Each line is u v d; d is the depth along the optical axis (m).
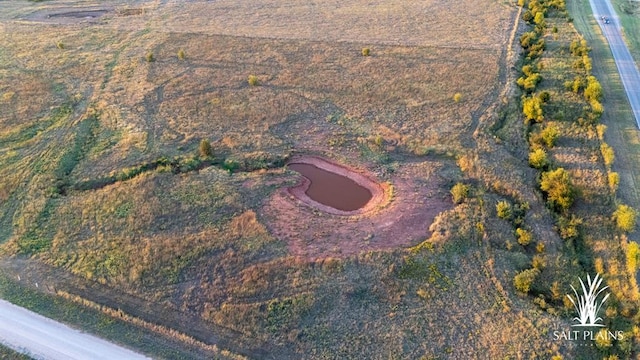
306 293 30.52
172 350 27.72
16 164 41.84
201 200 37.38
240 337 28.55
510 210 35.97
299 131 46.16
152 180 39.31
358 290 30.81
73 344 27.91
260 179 39.97
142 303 30.33
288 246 33.56
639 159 41.88
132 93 52.38
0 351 27.50
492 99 50.53
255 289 30.77
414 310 29.81
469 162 41.47
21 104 50.69
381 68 56.97
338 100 50.94
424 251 33.12
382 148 43.62
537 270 31.91
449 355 27.50
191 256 32.78
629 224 34.19
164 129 46.12
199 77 55.50
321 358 27.47
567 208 36.94
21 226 35.84
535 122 47.25
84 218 36.19
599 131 44.66
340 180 40.38
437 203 37.53
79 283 31.59
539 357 27.28
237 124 47.00
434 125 46.59
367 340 28.27
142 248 33.47
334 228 35.16
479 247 33.72
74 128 46.50
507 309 29.75
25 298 30.70
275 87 53.34
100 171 40.72
